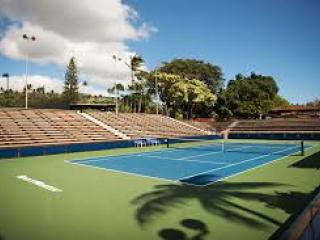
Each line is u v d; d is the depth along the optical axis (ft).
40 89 287.07
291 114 217.36
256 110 217.97
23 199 37.04
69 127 108.27
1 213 31.63
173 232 26.37
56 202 35.73
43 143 90.43
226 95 223.30
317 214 21.88
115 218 30.04
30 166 63.41
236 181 47.44
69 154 85.97
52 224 28.45
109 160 73.41
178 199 36.78
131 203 35.22
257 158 76.54
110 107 163.84
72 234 26.09
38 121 104.94
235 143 127.13
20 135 90.74
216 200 36.24
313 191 40.24
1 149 75.97
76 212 31.94
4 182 46.91
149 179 49.32
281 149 100.07
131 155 84.02
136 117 147.95
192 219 29.60
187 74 226.38
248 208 32.94
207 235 25.64
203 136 144.97
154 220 29.43
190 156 81.46
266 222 28.55
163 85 200.85
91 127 115.14
